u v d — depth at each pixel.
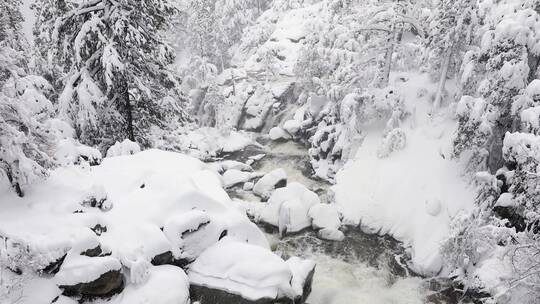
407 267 14.04
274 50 37.31
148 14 14.02
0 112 7.97
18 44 19.08
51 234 7.87
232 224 10.23
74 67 13.59
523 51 12.45
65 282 7.41
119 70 12.24
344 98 19.12
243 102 31.14
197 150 24.97
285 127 26.50
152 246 8.63
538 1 12.86
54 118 12.25
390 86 18.86
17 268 7.30
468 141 14.51
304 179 21.25
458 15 15.93
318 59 25.48
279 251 15.11
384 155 18.14
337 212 16.70
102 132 14.04
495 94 13.13
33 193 8.97
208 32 39.84
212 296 8.72
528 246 8.90
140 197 10.20
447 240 12.94
